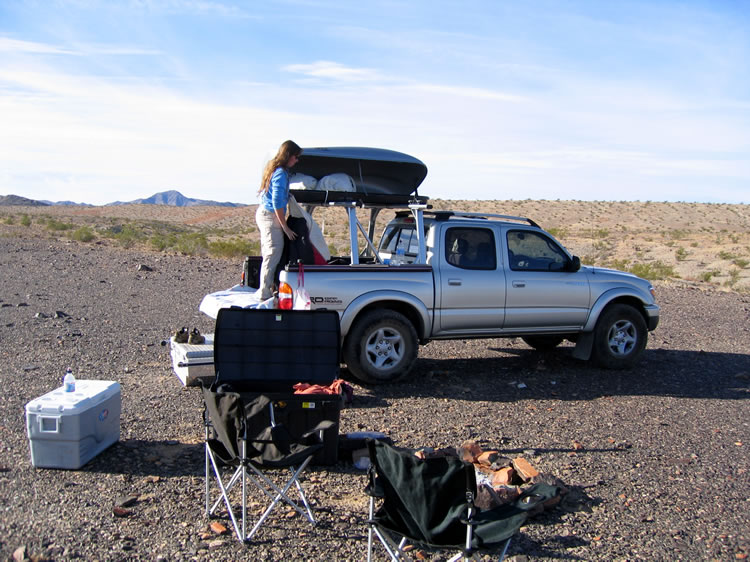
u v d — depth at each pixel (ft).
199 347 22.82
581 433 19.90
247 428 12.60
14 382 22.21
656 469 17.31
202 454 16.87
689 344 34.81
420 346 32.09
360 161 24.99
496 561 12.40
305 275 22.71
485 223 26.02
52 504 13.67
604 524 14.11
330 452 16.53
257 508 14.15
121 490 14.53
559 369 28.04
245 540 12.63
